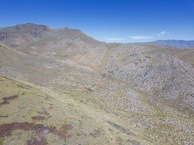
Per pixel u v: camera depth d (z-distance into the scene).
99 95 104.81
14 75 114.56
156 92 125.88
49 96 62.69
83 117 52.12
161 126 76.62
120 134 51.75
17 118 41.31
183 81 134.38
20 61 157.25
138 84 139.25
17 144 34.94
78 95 95.50
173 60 172.38
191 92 118.62
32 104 48.88
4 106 44.50
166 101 114.00
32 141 36.62
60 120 45.41
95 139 43.34
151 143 56.03
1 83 59.66
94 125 49.19
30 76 120.00
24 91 55.53
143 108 96.00
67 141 39.50
